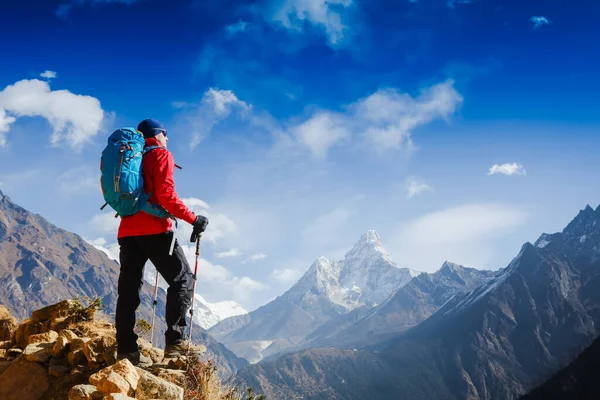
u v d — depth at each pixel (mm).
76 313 5109
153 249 4129
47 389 3918
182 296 4266
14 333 5180
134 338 4152
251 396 3932
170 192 4062
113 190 3986
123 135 4082
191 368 3891
